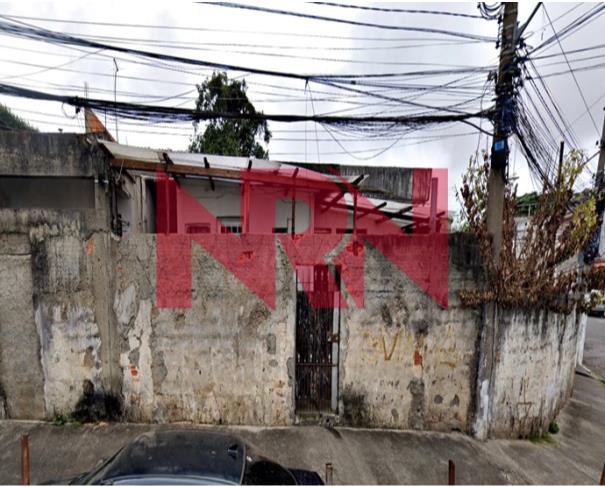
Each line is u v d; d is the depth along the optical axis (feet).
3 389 14.43
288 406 14.33
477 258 14.16
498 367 14.24
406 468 12.11
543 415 15.14
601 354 30.76
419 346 14.35
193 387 14.37
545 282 14.71
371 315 14.38
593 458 13.70
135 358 14.32
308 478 9.54
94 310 14.29
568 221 16.16
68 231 14.14
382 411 14.46
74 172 14.21
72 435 13.48
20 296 14.26
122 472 7.06
